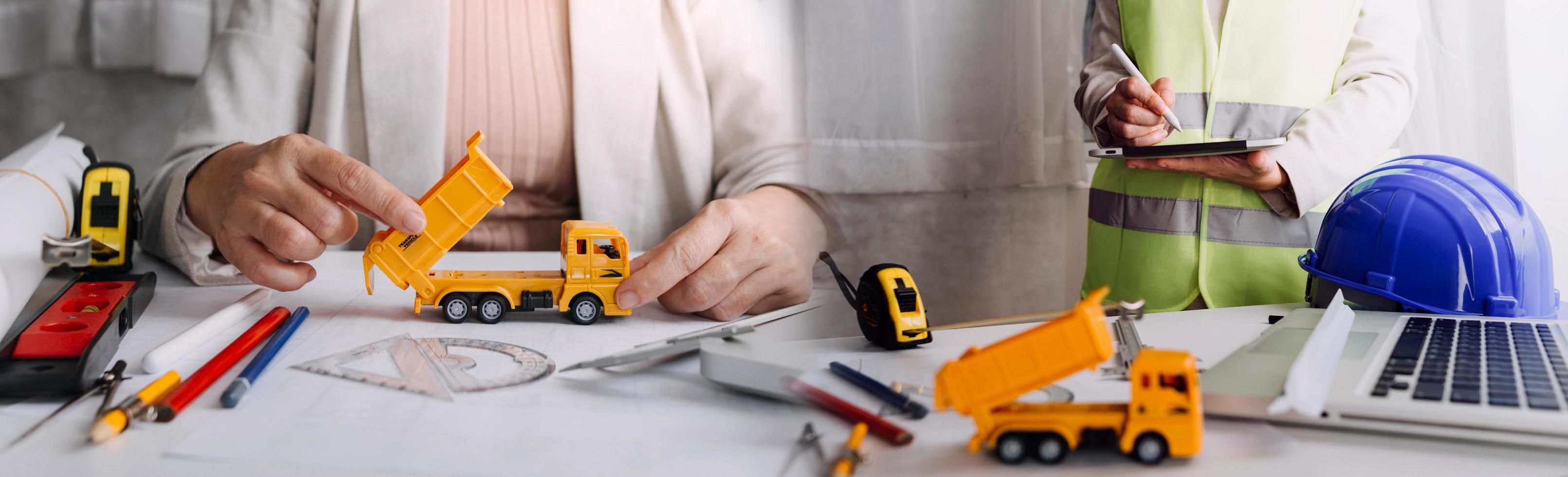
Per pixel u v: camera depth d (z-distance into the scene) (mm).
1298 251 1975
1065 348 1041
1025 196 1845
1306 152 1880
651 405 1188
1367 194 1540
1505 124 2059
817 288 1521
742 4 2297
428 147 2252
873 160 1593
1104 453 1092
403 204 1430
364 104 2227
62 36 2760
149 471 1070
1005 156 1799
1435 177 1517
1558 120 2053
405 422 1148
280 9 2168
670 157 2410
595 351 1354
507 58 2289
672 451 1101
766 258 1514
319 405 1180
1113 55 2084
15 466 1074
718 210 1521
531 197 2395
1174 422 1064
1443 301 1466
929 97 1652
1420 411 1100
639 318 1512
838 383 1195
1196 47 1981
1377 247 1507
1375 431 1118
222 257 1691
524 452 1095
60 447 1104
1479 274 1450
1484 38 2049
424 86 2234
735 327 1319
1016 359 1062
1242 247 1982
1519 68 2051
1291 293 1976
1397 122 1928
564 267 1516
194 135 1989
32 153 1677
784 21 1592
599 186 2342
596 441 1114
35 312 1359
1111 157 2016
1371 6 2000
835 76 1574
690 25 2312
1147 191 2031
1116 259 2088
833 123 1577
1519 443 1092
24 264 1394
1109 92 2027
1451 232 1462
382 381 1240
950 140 1689
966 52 1679
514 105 2305
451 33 2262
